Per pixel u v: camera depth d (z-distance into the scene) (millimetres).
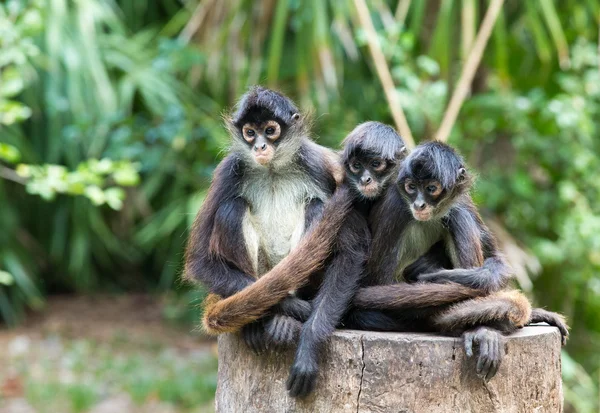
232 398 5797
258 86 6555
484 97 11977
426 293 5598
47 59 14352
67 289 18453
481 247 6152
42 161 15461
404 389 5344
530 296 12398
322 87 11664
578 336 13836
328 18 11914
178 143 13523
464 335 5355
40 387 12719
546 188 13289
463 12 10812
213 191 6230
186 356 14797
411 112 11867
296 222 6391
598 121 13141
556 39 11289
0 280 10273
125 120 13758
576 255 12359
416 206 5879
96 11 14812
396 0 13047
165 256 17500
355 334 5457
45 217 16688
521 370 5453
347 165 6246
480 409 5375
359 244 5887
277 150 6277
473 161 12773
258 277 6312
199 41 13398
